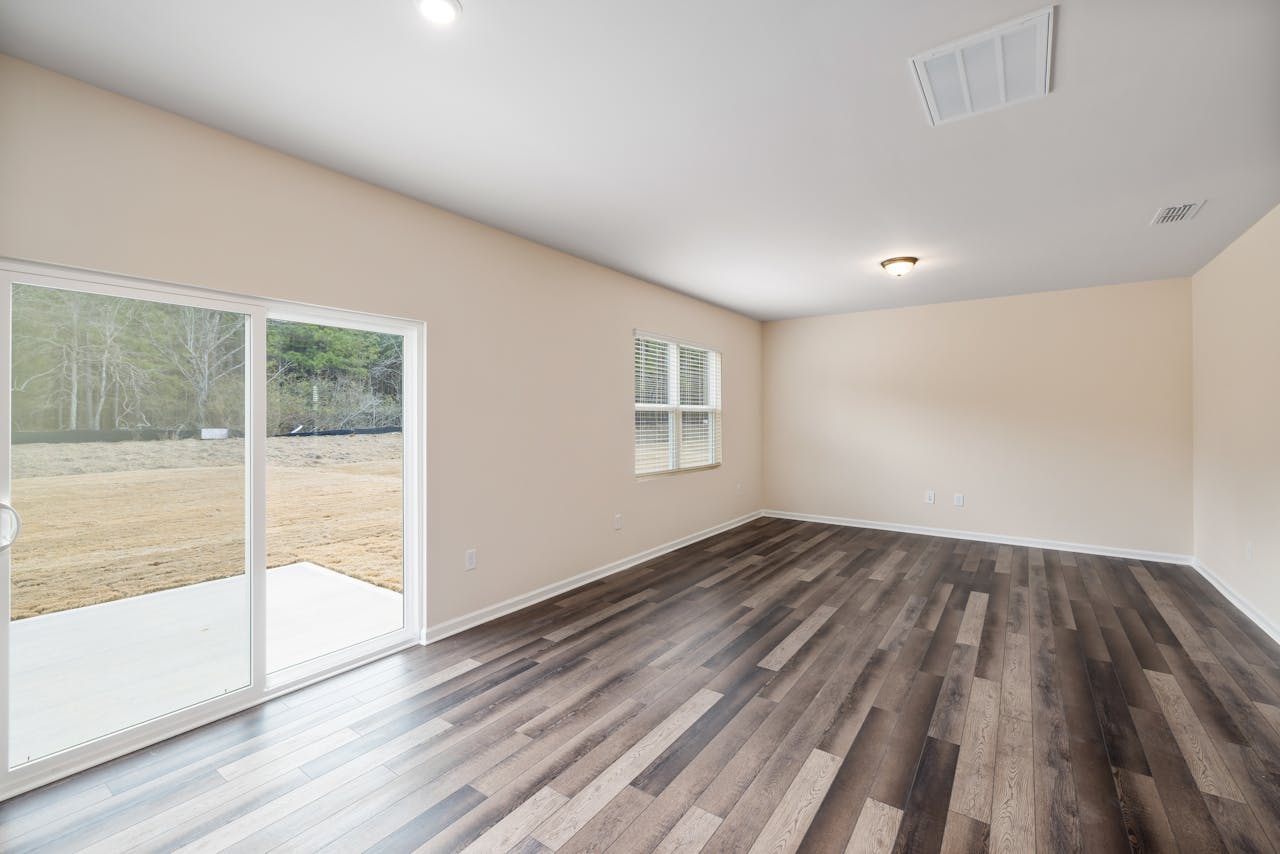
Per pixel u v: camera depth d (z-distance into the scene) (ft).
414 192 9.59
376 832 5.56
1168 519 15.56
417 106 7.00
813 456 21.40
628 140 7.86
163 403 7.27
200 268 7.35
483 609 11.13
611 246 12.56
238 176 7.70
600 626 10.91
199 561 7.57
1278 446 10.28
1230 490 12.61
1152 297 15.74
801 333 21.63
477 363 10.97
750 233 11.69
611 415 14.56
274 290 8.07
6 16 5.33
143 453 7.11
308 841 5.44
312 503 10.30
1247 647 9.91
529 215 10.66
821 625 10.96
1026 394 17.43
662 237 11.94
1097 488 16.47
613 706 7.95
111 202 6.64
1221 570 13.20
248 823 5.68
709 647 9.94
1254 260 11.18
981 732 7.28
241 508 7.93
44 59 6.04
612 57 6.03
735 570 14.80
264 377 8.13
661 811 5.84
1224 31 5.55
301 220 8.37
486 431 11.16
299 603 11.44
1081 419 16.67
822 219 10.88
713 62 6.12
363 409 10.52
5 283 6.06
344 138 7.77
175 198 7.14
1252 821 5.66
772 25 5.51
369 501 10.89
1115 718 7.61
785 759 6.72
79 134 6.42
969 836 5.47
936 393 18.92
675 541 17.20
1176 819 5.70
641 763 6.64
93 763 6.57
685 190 9.55
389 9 5.26
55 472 6.48
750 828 5.59
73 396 6.58
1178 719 7.57
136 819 5.73
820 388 21.20
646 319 15.88
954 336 18.57
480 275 11.03
